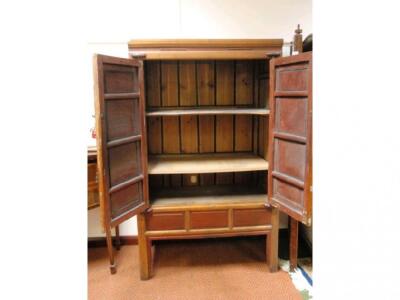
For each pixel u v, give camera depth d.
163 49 2.14
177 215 2.36
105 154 1.79
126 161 2.02
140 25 2.57
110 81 1.82
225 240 2.99
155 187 2.82
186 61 2.66
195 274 2.43
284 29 2.64
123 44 2.57
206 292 2.21
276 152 2.15
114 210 1.91
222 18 2.61
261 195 2.56
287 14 2.62
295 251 2.43
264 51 2.20
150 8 2.56
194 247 2.87
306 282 2.29
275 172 2.17
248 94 2.76
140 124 2.13
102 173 1.77
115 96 1.85
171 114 2.26
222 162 2.54
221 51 2.18
